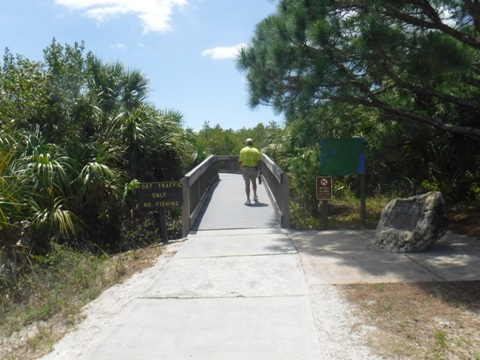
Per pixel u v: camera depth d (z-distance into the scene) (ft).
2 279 21.36
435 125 28.55
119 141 37.99
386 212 24.68
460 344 12.94
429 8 24.50
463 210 32.50
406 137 32.01
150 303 17.24
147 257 24.70
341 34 25.04
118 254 27.17
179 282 19.56
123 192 33.96
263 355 12.92
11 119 34.47
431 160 36.81
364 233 27.99
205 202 42.78
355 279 19.06
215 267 21.56
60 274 21.98
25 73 36.65
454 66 22.49
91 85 40.34
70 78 37.81
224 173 79.46
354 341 13.57
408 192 35.45
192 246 26.00
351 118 33.68
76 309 17.29
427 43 22.77
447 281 18.38
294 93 27.73
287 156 49.52
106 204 32.78
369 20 23.16
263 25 29.12
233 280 19.53
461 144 34.06
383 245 23.68
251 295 17.63
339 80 24.99
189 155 46.91
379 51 23.59
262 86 28.07
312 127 30.81
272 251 24.00
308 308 16.12
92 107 38.29
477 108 27.14
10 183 27.14
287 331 14.37
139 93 44.57
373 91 28.09
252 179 40.83
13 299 19.61
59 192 31.09
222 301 17.15
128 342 14.03
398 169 37.91
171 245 27.32
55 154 32.55
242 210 37.78
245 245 25.64
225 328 14.76
